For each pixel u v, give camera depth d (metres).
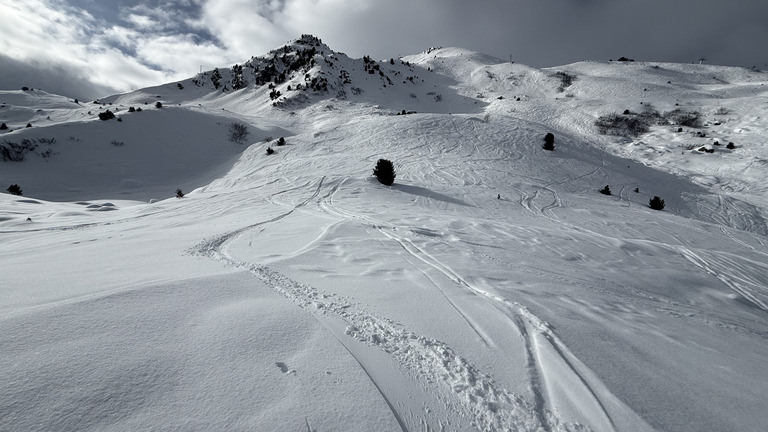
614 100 64.06
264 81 100.88
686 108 52.06
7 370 1.76
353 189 17.02
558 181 23.53
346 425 1.74
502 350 2.68
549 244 7.86
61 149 34.66
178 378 1.89
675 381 2.47
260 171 26.53
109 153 36.31
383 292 3.74
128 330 2.29
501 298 3.81
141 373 1.88
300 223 8.65
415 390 2.13
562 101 69.38
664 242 11.80
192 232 7.07
